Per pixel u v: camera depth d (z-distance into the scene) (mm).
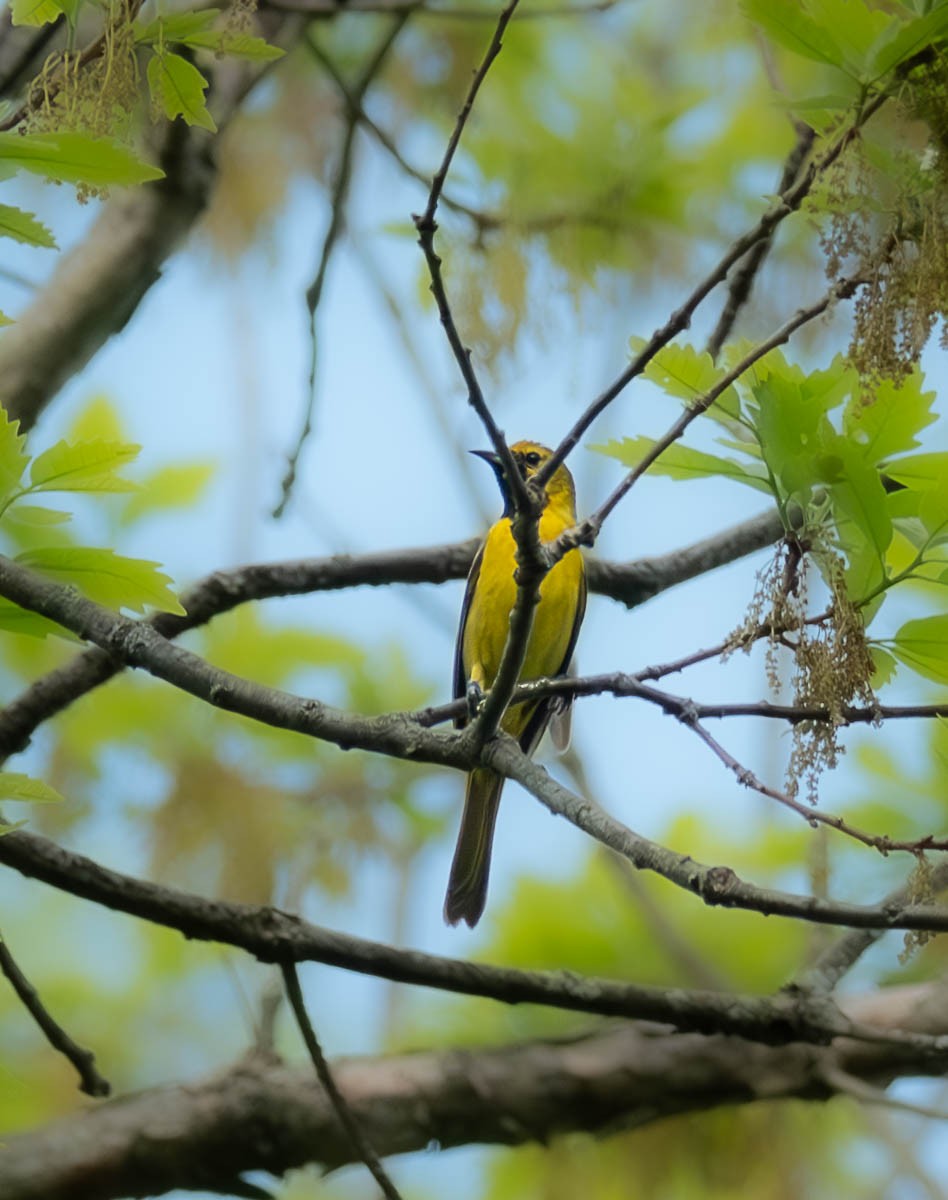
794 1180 10930
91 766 11945
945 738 7934
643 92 12594
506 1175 11891
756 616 6598
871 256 6246
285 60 12625
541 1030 12055
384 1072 9602
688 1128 11078
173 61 6441
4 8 8586
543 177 11914
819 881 8734
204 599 9289
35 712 8609
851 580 6602
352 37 12906
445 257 11125
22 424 9789
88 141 5965
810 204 6293
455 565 9742
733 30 12633
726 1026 8320
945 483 6496
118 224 10266
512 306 10836
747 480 7098
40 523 7184
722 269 6234
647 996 8344
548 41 12836
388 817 12312
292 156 12781
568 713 10469
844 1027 8297
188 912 7973
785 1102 11164
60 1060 13234
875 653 6828
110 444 6820
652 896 12352
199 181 10305
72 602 7297
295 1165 9312
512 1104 9602
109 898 7949
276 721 7211
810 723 6453
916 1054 9797
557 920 12172
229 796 11789
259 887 11688
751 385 7219
